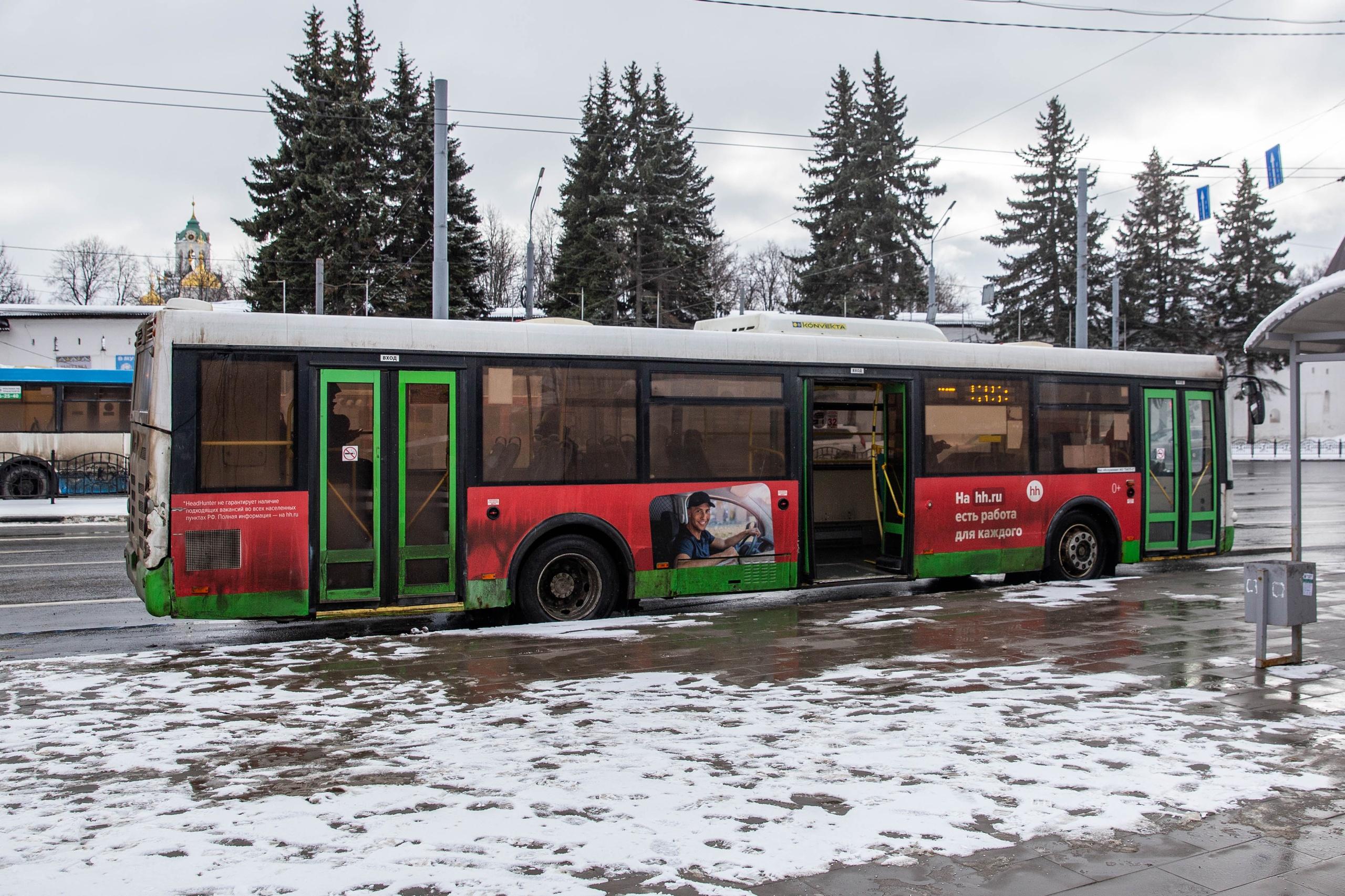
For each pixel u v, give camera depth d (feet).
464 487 31.68
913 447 38.70
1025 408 41.14
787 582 36.19
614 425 33.73
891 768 17.43
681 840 14.29
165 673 25.04
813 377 36.94
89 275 295.69
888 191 154.51
